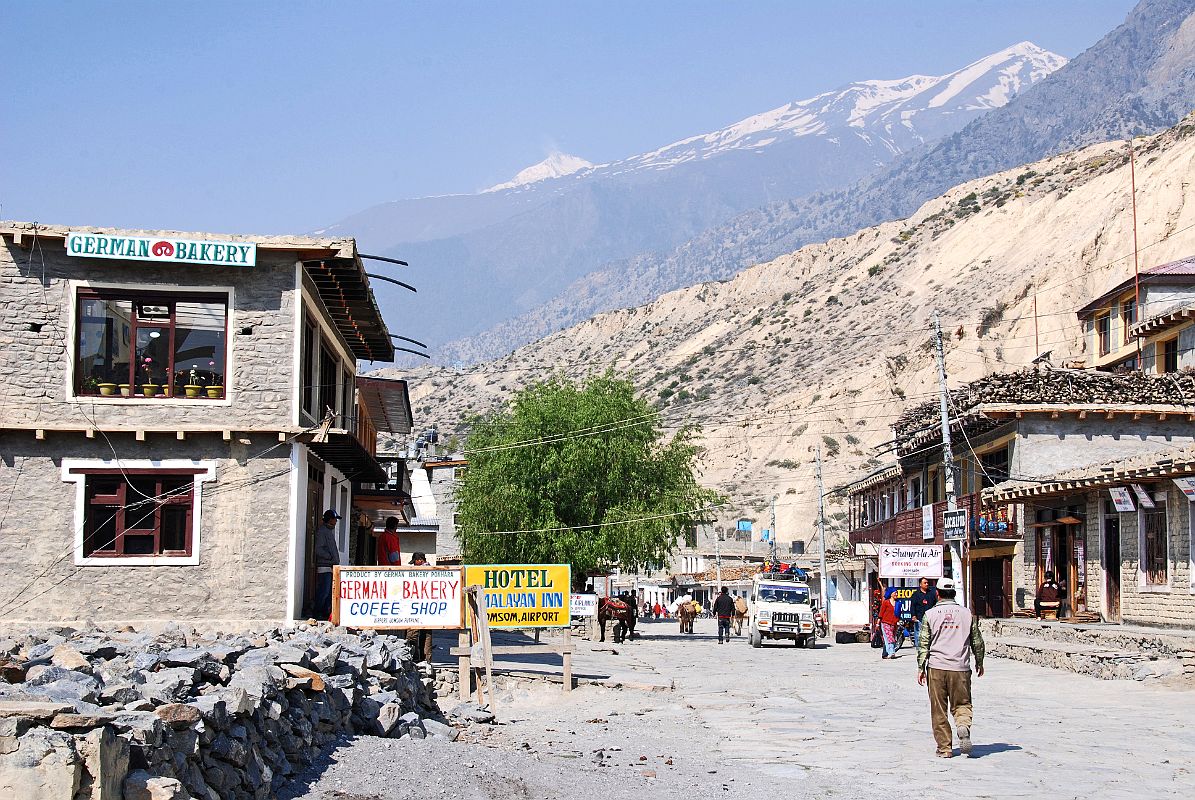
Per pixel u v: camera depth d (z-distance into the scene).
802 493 104.06
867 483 60.12
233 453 23.27
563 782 12.30
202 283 23.38
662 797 11.76
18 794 7.00
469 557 51.62
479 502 50.47
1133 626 29.28
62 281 23.02
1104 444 38.94
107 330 23.22
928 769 13.43
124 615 22.72
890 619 34.38
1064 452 38.94
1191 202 101.38
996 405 38.88
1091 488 31.55
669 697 22.16
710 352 153.00
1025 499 35.25
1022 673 26.50
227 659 12.09
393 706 14.24
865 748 15.16
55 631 14.38
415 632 22.41
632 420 51.25
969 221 139.50
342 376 30.11
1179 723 17.41
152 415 23.06
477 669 20.50
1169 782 12.48
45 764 7.07
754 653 38.28
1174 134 122.88
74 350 22.95
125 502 23.03
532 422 50.66
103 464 22.94
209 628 22.66
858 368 114.81
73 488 22.88
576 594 43.69
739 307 174.12
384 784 11.23
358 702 13.71
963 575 37.56
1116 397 39.47
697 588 92.88
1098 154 148.88
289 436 23.31
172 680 9.91
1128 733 16.33
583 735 16.62
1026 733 16.36
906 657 34.38
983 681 24.64
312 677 12.44
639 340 181.00
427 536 57.84
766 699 21.77
